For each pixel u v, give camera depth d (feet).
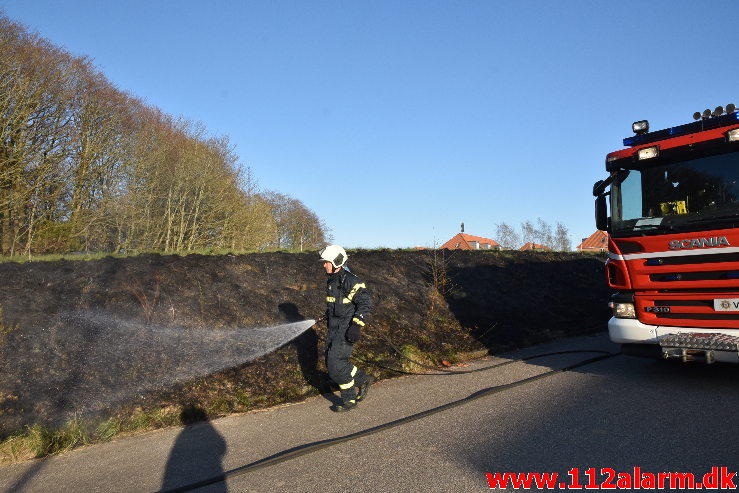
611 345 30.22
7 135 67.15
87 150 77.25
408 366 24.75
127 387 18.52
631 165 21.97
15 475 13.61
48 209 72.23
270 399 19.90
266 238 98.84
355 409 18.58
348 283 18.54
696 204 19.90
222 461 14.05
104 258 28.43
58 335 20.06
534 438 14.47
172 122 96.02
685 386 19.56
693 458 12.58
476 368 25.04
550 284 45.11
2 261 26.96
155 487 12.51
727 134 19.12
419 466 12.92
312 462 13.58
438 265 39.47
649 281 20.81
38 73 70.79
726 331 18.94
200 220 93.35
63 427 16.07
